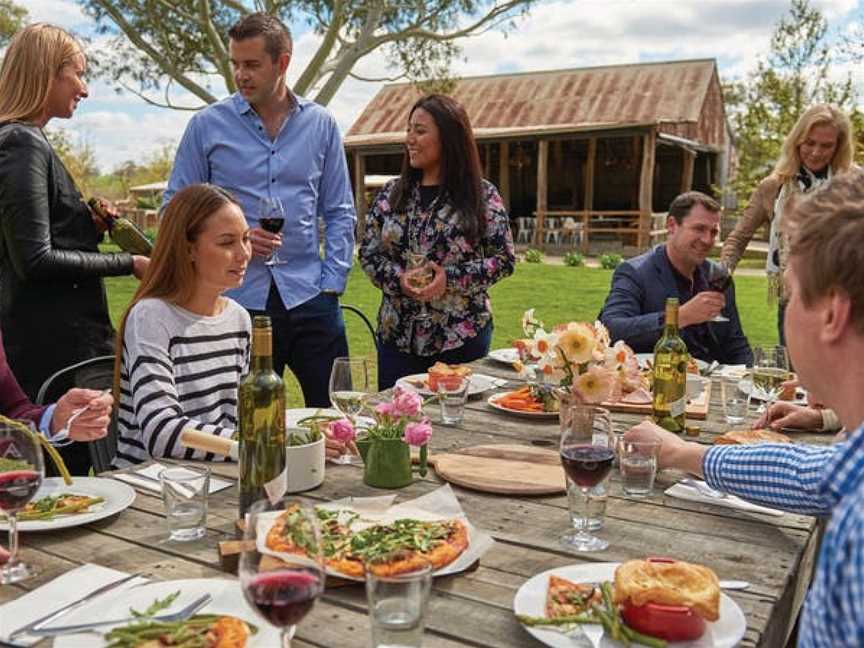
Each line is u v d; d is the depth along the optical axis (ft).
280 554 3.25
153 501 5.47
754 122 58.34
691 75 73.26
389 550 4.29
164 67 45.52
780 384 8.17
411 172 11.19
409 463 5.90
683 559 4.64
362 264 11.55
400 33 45.85
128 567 4.43
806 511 4.98
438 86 48.47
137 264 10.14
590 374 6.61
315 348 11.76
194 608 3.82
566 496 5.71
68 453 9.27
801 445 5.23
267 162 11.37
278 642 3.56
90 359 9.57
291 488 5.65
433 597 4.13
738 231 14.47
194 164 11.56
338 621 3.86
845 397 3.24
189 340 7.41
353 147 71.46
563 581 4.05
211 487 5.76
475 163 11.02
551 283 42.01
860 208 3.12
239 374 7.91
